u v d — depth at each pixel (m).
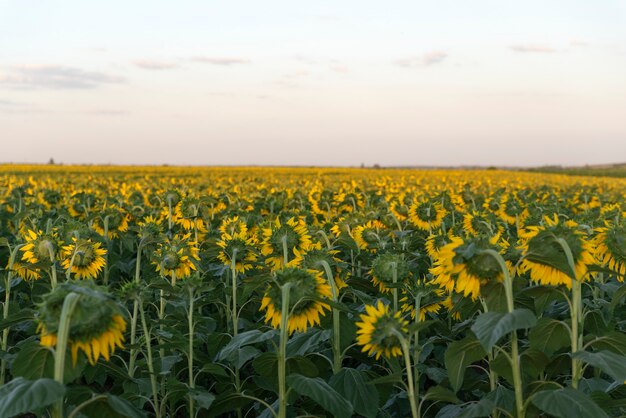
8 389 2.66
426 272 6.77
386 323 3.66
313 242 5.73
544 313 5.01
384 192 15.96
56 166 56.09
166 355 5.33
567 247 3.50
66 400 3.80
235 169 57.03
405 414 5.05
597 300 5.17
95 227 8.78
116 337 2.93
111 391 4.80
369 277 6.84
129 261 8.95
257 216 8.59
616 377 3.14
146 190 18.23
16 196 13.41
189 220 8.62
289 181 27.41
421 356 4.85
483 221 7.10
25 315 3.77
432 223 9.23
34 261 5.17
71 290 2.81
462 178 36.12
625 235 4.26
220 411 4.37
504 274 3.28
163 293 5.37
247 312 6.22
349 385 3.99
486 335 2.95
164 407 4.70
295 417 4.36
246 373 5.61
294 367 4.08
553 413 3.14
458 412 3.97
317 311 3.95
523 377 4.22
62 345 2.69
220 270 6.44
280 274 3.83
